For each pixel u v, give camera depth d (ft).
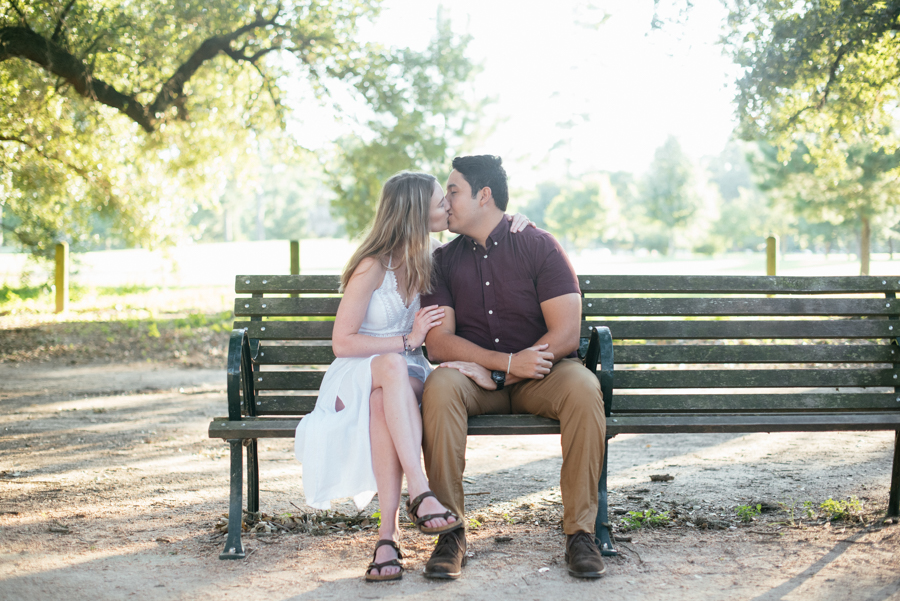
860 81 27.68
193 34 38.40
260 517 10.26
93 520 10.37
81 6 33.55
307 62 42.19
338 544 9.31
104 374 26.21
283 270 99.25
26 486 12.29
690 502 11.09
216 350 31.32
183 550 9.07
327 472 8.52
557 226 177.37
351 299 9.27
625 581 7.90
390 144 44.83
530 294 9.61
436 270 9.93
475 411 9.11
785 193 73.92
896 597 7.34
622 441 16.39
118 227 45.29
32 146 38.29
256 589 7.77
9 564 8.55
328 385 9.14
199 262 117.29
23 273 49.93
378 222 9.51
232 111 45.16
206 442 15.89
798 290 10.52
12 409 19.77
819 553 8.68
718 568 8.27
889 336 10.40
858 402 10.14
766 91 28.40
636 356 10.31
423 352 10.43
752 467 13.39
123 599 7.50
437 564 8.01
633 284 10.54
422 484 8.07
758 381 10.23
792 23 27.02
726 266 104.63
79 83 34.06
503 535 9.65
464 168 9.64
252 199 278.67
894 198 62.54
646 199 175.94
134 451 15.02
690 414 9.34
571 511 8.27
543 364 8.86
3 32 31.04
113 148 42.83
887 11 24.86
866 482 11.98
